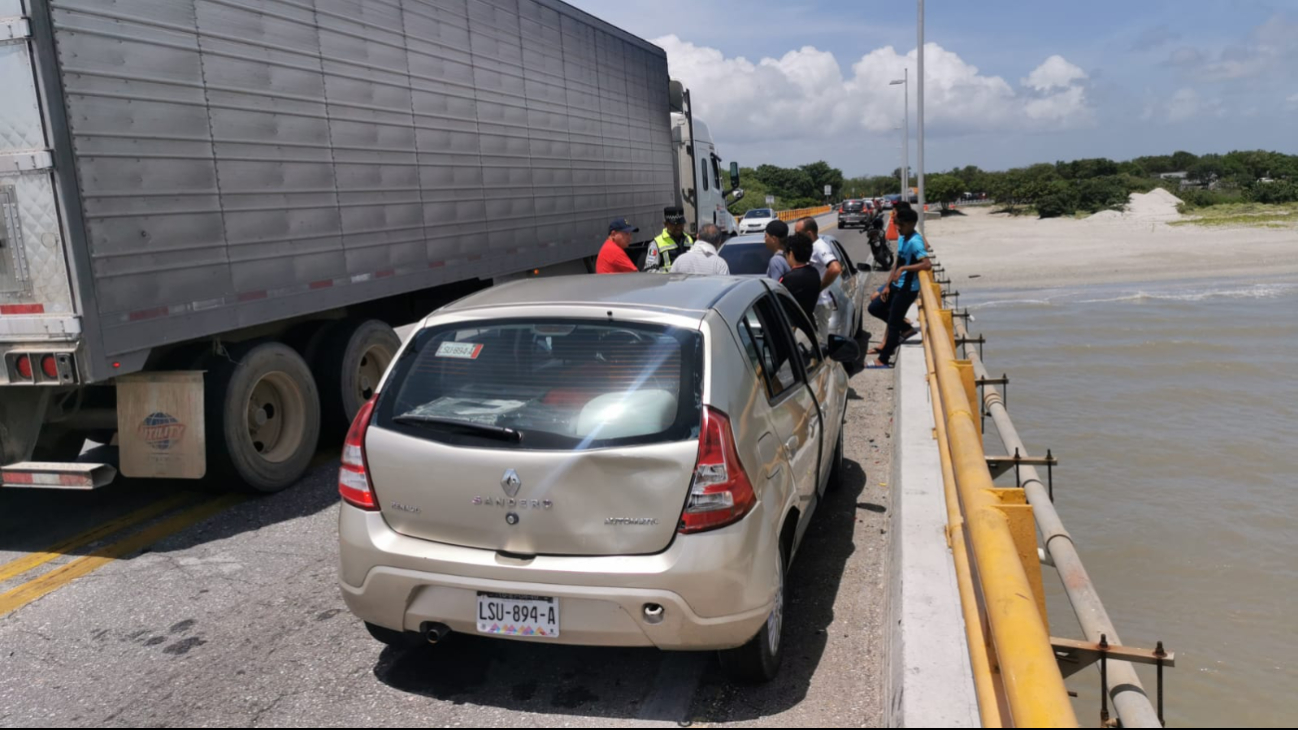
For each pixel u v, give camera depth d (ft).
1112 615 21.35
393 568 11.59
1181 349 52.65
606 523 10.93
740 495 11.10
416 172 27.45
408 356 12.44
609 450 10.89
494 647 13.89
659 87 52.44
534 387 11.63
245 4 20.51
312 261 22.79
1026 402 41.96
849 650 13.41
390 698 12.43
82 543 18.99
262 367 21.40
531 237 35.76
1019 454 15.76
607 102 44.14
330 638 14.39
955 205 275.80
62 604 15.96
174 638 14.53
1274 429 36.40
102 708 12.42
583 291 13.43
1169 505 28.32
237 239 20.30
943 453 16.92
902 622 11.64
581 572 10.85
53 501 21.90
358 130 24.59
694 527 10.83
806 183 371.35
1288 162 266.16
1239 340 54.60
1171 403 41.09
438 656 13.62
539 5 36.40
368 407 12.23
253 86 20.76
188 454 19.47
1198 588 22.53
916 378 29.04
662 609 10.80
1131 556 24.67
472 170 30.94
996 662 10.16
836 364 20.42
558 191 38.29
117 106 17.35
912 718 9.44
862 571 16.24
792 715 11.69
